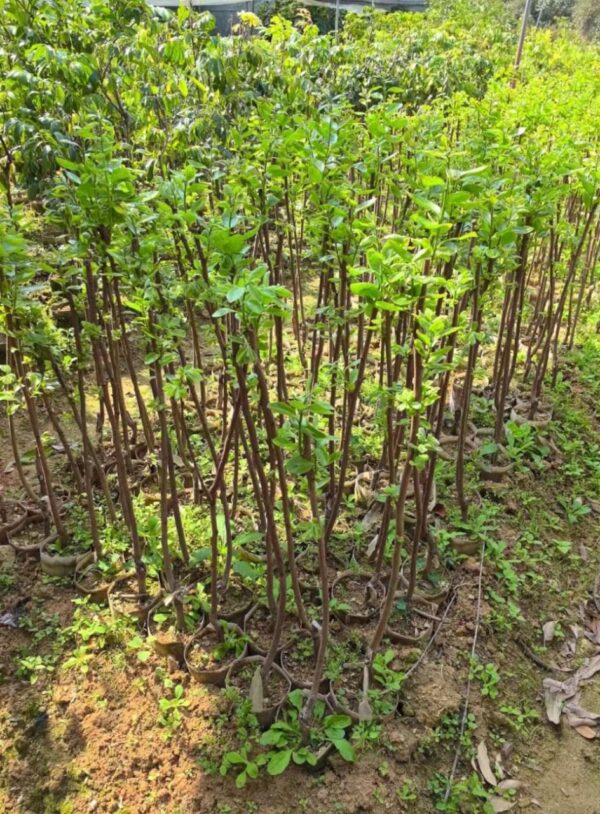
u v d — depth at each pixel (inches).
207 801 101.0
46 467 130.0
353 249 125.6
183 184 102.1
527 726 123.0
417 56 298.8
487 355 209.3
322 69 227.8
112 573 131.9
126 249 118.3
